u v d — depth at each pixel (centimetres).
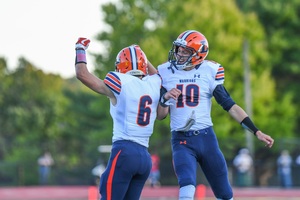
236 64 12438
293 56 14150
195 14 12500
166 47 12300
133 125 2350
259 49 12888
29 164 11019
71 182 10819
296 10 14350
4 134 15662
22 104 16088
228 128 11700
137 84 2370
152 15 13612
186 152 2589
